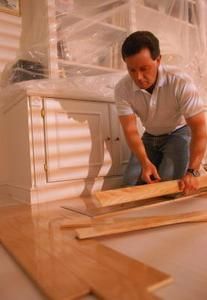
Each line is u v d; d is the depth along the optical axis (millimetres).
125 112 1310
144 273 502
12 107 1538
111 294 432
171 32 1955
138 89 1230
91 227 804
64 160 1412
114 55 1822
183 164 1303
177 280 486
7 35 1771
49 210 1134
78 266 555
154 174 1159
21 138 1429
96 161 1524
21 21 1808
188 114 1163
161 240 695
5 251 700
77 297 440
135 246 664
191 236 711
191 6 2082
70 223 882
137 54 1018
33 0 1735
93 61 1742
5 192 1686
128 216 949
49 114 1374
